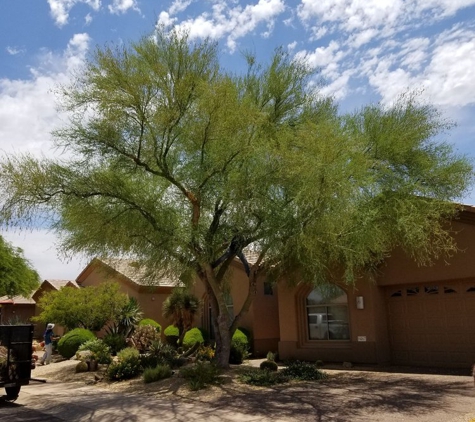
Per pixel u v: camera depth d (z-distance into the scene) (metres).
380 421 8.46
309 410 9.55
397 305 16.41
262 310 22.31
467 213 14.21
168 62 13.39
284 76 15.14
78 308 24.23
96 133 13.07
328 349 17.39
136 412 10.04
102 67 12.97
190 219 13.33
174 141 13.39
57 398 12.30
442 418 8.47
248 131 12.98
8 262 31.45
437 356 15.24
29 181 12.40
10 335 12.15
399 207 13.42
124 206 13.22
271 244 12.73
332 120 14.22
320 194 11.38
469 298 14.71
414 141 14.30
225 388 12.30
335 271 16.81
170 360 16.28
